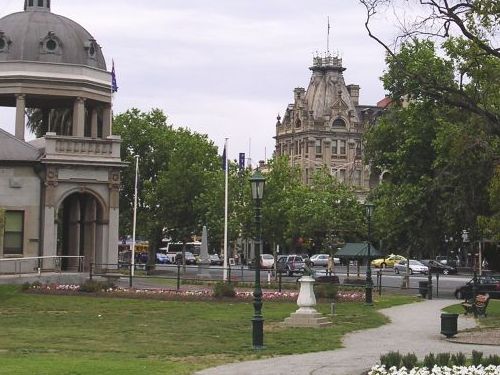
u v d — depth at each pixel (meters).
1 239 51.81
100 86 58.38
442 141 45.50
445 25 25.00
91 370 20.09
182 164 82.81
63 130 64.69
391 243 58.22
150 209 84.56
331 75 137.00
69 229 57.22
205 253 64.12
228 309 39.19
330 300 44.78
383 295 50.31
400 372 18.08
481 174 45.09
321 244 81.19
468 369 18.22
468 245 57.06
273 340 27.80
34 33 58.22
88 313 37.03
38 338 27.83
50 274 50.72
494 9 24.19
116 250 54.94
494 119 25.94
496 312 40.66
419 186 54.94
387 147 60.56
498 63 28.30
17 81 56.41
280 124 143.75
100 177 54.59
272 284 54.31
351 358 23.41
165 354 24.12
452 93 26.89
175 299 43.22
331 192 74.75
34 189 53.19
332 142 133.75
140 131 88.19
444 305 44.03
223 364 22.19
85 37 59.91
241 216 73.12
